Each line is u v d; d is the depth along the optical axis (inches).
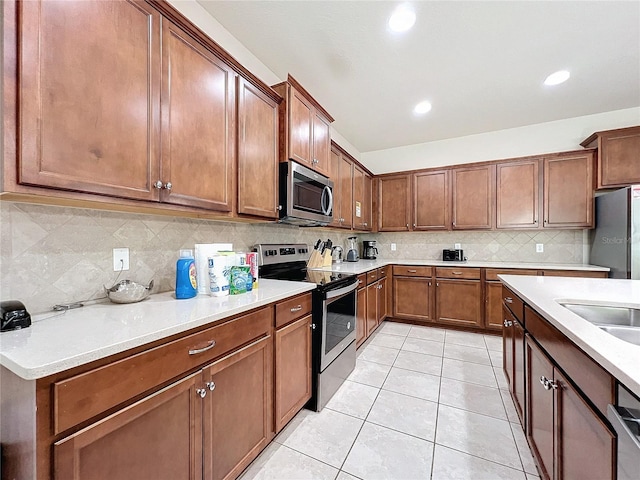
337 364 80.4
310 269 107.7
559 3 66.6
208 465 42.0
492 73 94.6
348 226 129.0
